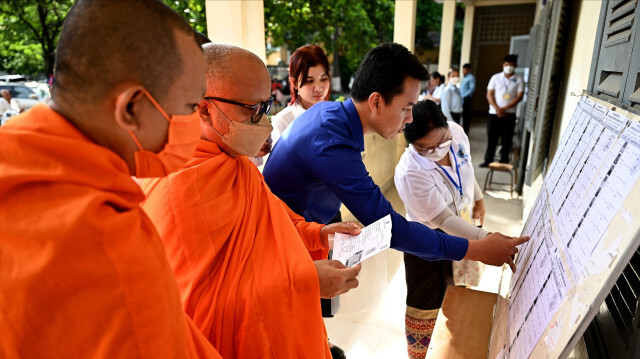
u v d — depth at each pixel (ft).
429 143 5.13
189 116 2.07
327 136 4.36
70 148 1.77
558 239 2.85
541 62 12.21
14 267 1.70
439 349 3.95
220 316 3.13
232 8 9.80
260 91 3.45
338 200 5.24
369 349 7.39
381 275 6.02
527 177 13.11
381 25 44.39
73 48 1.78
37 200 1.72
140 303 1.83
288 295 3.18
